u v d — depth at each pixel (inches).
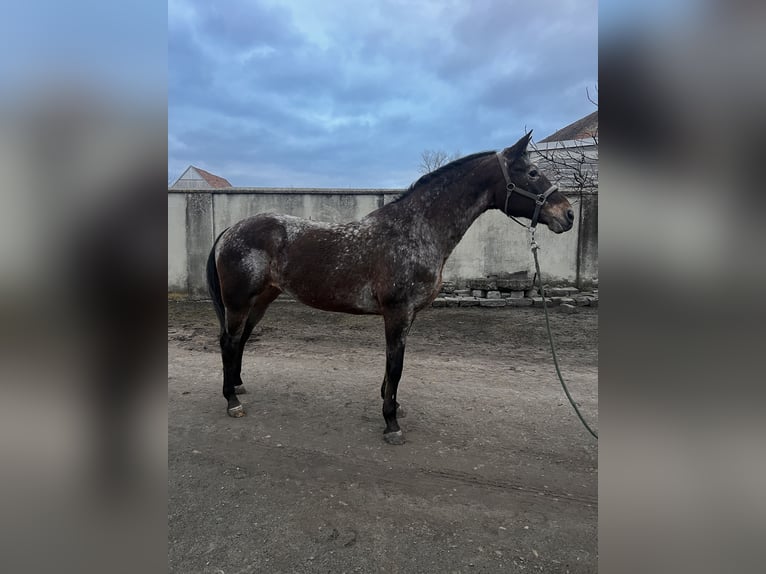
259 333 221.8
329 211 288.0
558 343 198.5
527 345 196.4
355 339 211.5
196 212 291.7
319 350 193.9
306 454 102.8
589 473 94.3
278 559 69.0
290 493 87.1
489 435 111.9
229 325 126.3
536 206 106.7
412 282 107.9
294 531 75.7
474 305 265.7
